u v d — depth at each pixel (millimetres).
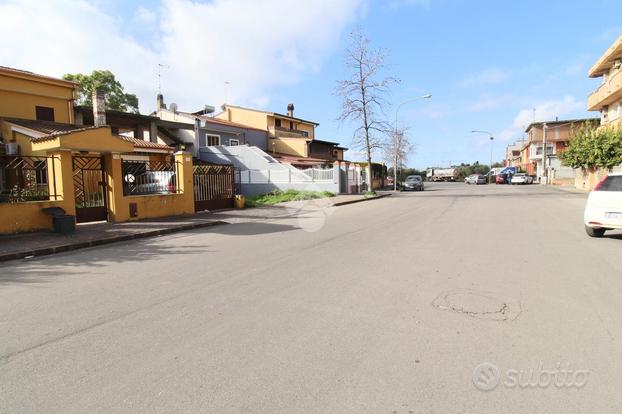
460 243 8258
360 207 18516
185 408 2590
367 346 3449
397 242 8500
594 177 27828
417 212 15391
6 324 4109
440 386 2805
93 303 4746
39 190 11102
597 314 4082
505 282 5277
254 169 27656
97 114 20734
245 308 4465
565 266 6121
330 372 3021
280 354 3330
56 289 5410
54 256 7941
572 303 4422
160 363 3215
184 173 15242
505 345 3416
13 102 18234
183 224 11852
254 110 39219
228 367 3127
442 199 23016
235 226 12180
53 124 18609
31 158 11086
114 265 6926
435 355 3260
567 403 2596
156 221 12766
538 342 3461
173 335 3762
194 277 5875
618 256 6832
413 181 38344
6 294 5211
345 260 6793
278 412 2533
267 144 38094
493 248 7668
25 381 2971
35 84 18938
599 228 8703
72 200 11055
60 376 3037
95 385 2896
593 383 2818
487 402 2615
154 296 4977
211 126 30531
